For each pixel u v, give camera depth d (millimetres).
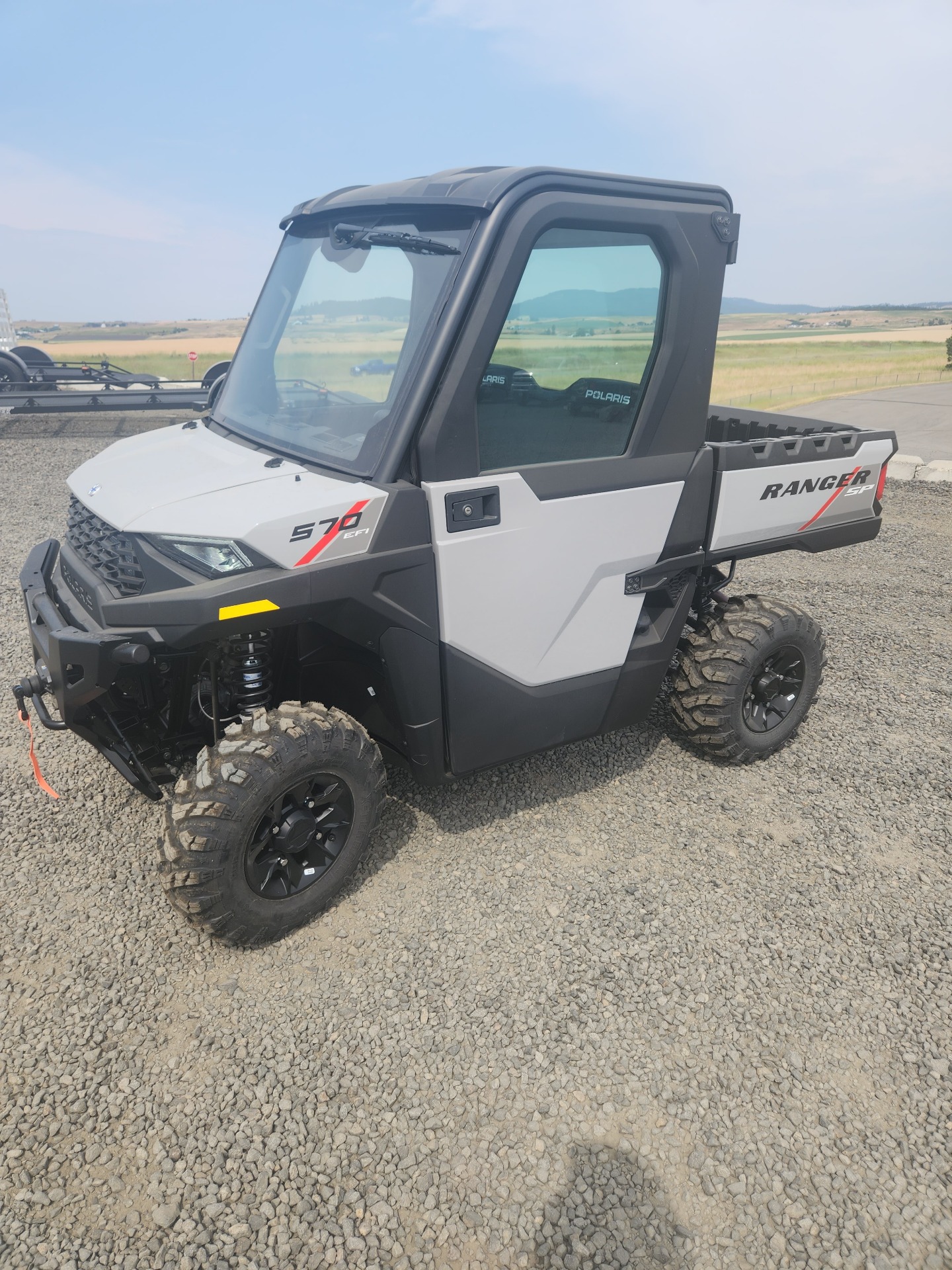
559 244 2521
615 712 3340
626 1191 1981
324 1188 1975
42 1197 1932
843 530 3844
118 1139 2072
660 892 2986
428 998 2510
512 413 2617
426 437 2459
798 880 3070
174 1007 2457
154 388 12438
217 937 2607
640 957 2686
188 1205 1927
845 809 3508
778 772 3770
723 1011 2490
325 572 2393
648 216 2656
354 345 2662
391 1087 2229
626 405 2900
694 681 3580
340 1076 2258
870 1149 2100
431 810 3416
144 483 2668
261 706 2816
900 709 4363
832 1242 1890
